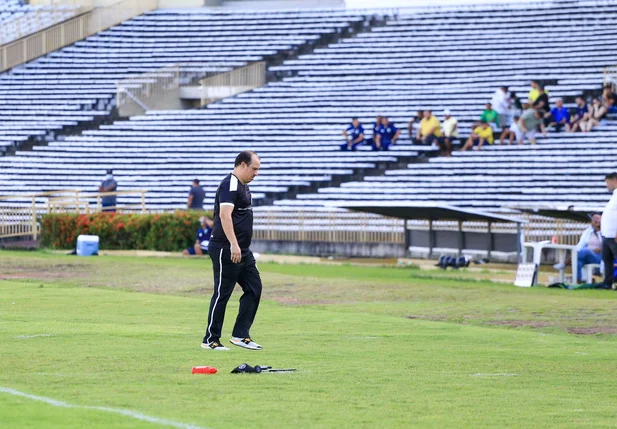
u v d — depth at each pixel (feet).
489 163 186.39
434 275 122.01
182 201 197.77
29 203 204.64
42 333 66.69
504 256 136.05
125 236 160.76
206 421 39.17
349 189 187.83
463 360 58.23
